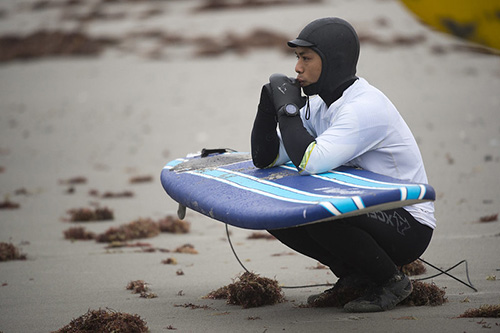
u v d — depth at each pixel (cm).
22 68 9675
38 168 4559
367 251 1298
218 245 2383
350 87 1404
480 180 3259
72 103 7244
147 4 14475
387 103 1375
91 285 1836
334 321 1300
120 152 4959
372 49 9588
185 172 1650
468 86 6906
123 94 7556
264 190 1353
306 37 1395
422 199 1177
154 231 2619
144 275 1941
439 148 4244
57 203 3438
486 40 1695
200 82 7969
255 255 2172
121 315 1335
